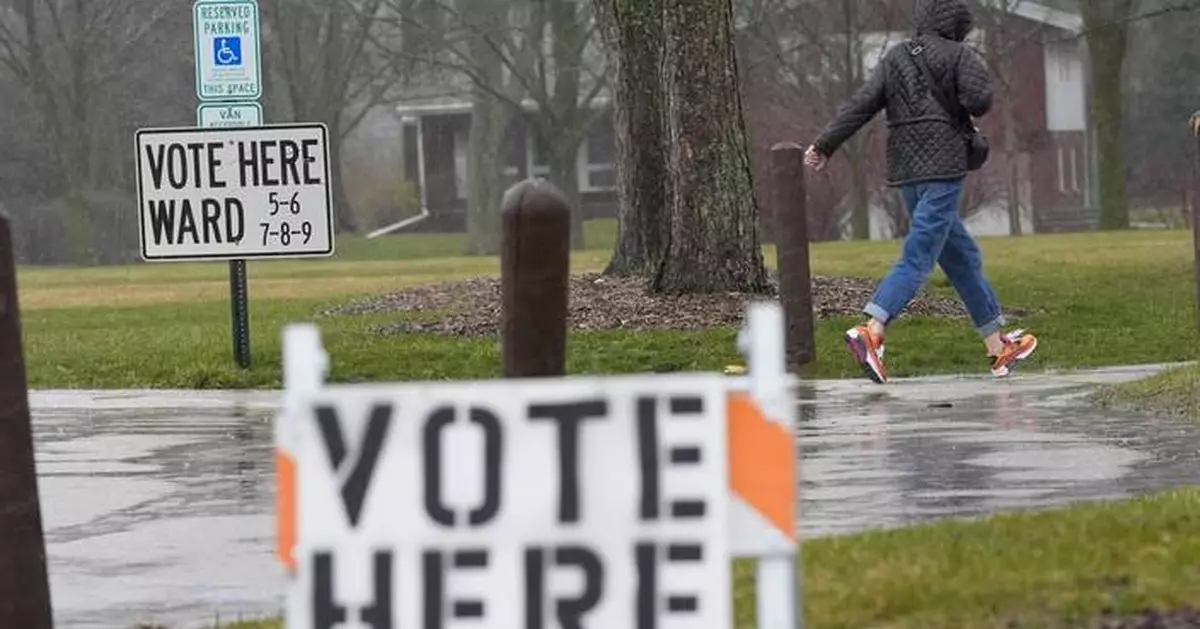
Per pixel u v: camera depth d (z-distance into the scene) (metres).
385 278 77.75
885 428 28.02
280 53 148.00
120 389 38.09
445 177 183.75
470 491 10.76
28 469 15.09
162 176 37.47
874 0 133.75
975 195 145.88
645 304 43.09
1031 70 152.75
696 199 43.72
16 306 14.98
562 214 14.46
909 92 32.09
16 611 15.03
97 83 145.62
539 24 142.00
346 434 10.77
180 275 91.75
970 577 15.53
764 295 43.62
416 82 165.38
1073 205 159.88
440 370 38.62
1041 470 23.38
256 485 24.88
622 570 10.74
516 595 10.76
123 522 22.28
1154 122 158.25
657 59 53.06
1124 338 41.09
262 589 18.48
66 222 151.62
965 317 42.75
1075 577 15.32
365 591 10.76
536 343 14.46
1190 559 15.77
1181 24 153.25
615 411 10.77
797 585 11.16
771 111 137.88
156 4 142.62
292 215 37.56
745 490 10.88
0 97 156.62
